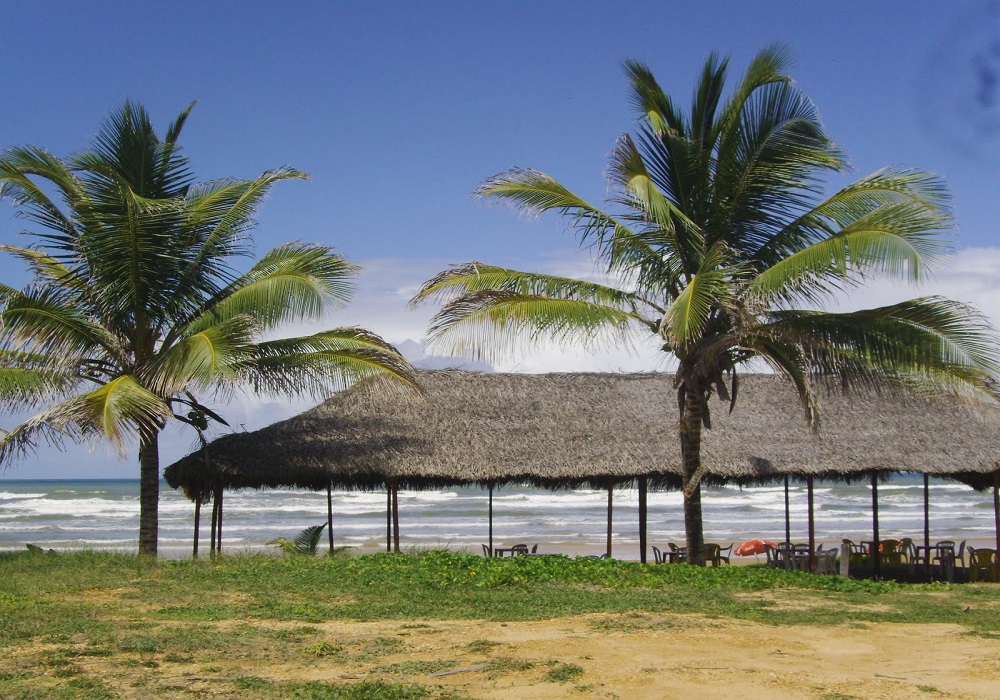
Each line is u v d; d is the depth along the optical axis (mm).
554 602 12594
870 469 19781
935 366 15234
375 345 19234
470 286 16859
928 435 20688
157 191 19375
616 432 20344
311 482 19547
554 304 16250
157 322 18812
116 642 9539
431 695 7832
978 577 20703
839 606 13039
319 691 7844
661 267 16984
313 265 18750
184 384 16281
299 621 11172
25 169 17922
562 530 45031
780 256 17141
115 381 16516
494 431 20219
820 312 16500
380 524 47812
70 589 13398
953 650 10047
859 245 14523
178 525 47875
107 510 57531
